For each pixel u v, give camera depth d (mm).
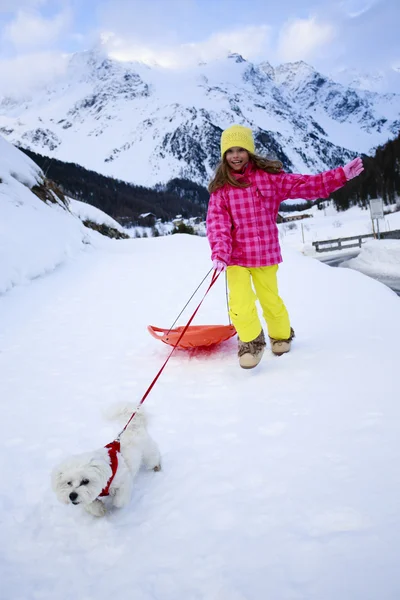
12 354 5445
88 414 3869
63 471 2396
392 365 4070
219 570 2096
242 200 4301
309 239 49125
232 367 4645
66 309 7449
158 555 2260
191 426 3498
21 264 9156
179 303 7633
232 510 2500
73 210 22141
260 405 3689
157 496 2736
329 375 4051
